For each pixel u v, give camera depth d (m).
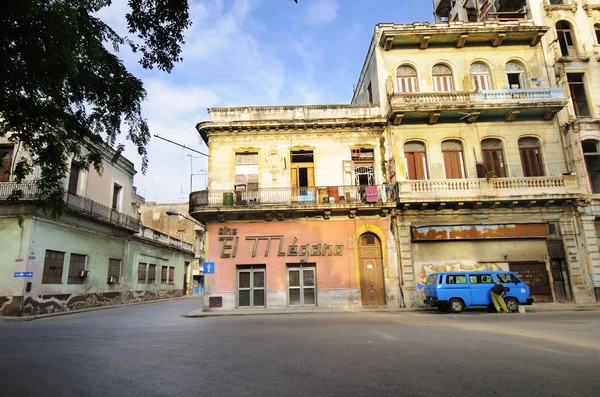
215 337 9.70
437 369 5.98
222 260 20.34
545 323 11.52
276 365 6.38
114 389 5.18
